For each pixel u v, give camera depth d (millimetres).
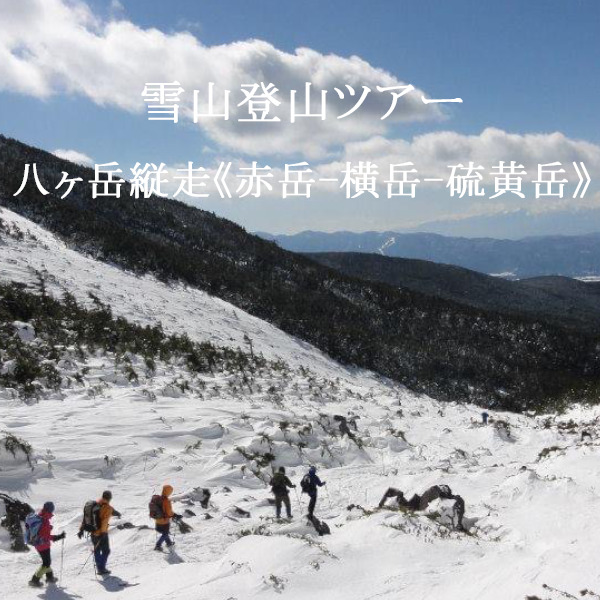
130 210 89000
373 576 8453
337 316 75438
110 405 21219
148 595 7805
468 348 78312
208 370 31609
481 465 22078
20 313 30062
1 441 14562
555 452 20656
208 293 61625
